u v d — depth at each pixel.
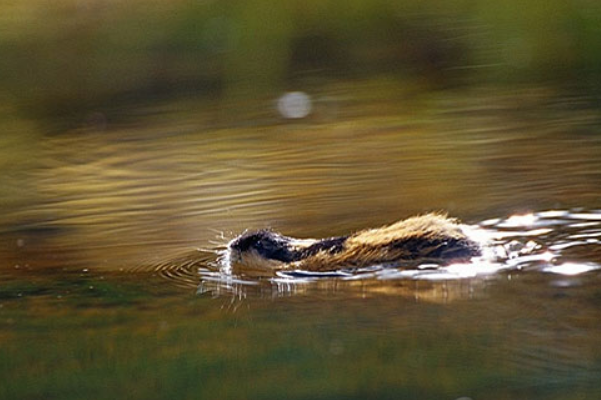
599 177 36.53
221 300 27.50
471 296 26.17
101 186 41.53
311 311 26.22
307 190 38.22
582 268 27.42
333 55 61.72
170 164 44.12
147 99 57.22
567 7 63.69
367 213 34.59
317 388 21.88
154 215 36.59
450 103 51.12
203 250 32.16
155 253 32.12
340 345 24.02
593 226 30.91
